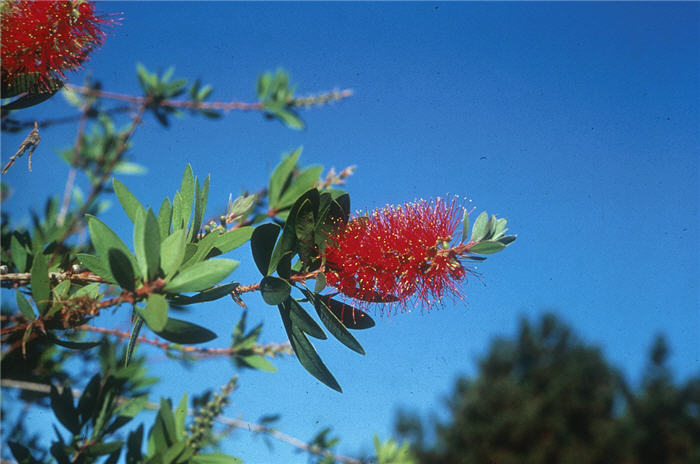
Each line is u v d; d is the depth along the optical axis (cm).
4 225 55
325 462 56
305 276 46
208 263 39
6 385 51
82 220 57
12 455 48
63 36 45
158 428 49
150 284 39
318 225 46
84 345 46
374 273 47
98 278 44
